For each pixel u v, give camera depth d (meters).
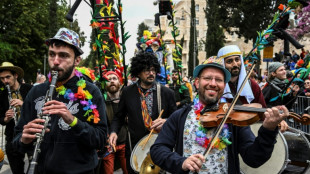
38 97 2.45
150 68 3.70
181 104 6.72
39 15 27.14
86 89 2.47
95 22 4.20
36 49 27.14
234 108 2.12
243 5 24.05
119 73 4.54
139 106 3.70
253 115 2.02
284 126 3.28
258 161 1.98
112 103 4.43
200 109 2.23
